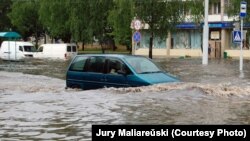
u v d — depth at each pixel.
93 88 16.14
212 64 37.75
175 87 14.80
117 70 15.62
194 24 58.72
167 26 44.72
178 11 45.53
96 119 10.21
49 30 69.31
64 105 12.24
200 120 9.95
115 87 15.51
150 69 15.92
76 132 8.96
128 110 11.27
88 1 54.31
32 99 13.57
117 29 47.38
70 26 56.12
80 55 16.98
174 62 41.16
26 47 51.16
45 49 51.78
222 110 11.22
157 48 63.78
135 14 44.03
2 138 8.52
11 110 11.57
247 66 34.56
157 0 43.97
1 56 50.22
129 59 15.81
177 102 12.45
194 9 48.09
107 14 53.31
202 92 14.09
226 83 19.23
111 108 11.61
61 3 61.12
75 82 16.69
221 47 59.31
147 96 13.45
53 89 17.02
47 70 30.95
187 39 61.78
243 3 28.38
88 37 54.34
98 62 16.20
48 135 8.73
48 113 11.08
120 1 46.16
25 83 20.47
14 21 74.88
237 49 58.62
